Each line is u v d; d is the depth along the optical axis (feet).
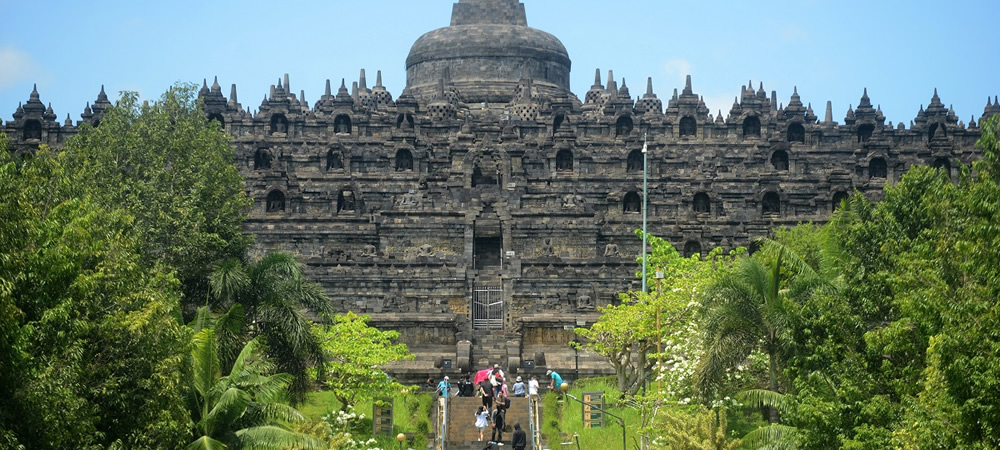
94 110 593.42
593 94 643.45
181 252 328.08
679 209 530.68
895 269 255.70
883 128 592.19
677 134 591.78
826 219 531.09
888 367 235.20
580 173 563.07
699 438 254.06
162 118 368.89
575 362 407.23
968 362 191.83
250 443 226.58
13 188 200.95
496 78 653.30
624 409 334.24
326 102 630.33
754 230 517.55
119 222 256.52
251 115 621.72
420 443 314.35
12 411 189.16
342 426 307.58
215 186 360.48
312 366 342.03
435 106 609.42
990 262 203.92
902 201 276.41
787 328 264.52
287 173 553.23
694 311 325.21
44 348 199.21
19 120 582.76
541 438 313.73
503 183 539.70
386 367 402.11
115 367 211.41
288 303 285.43
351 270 462.19
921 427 200.03
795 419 241.76
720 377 274.98
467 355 411.54
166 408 214.07
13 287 187.73
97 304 215.31
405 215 510.17
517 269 465.06
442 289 461.37
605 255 501.15
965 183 239.50
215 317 288.10
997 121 239.91
